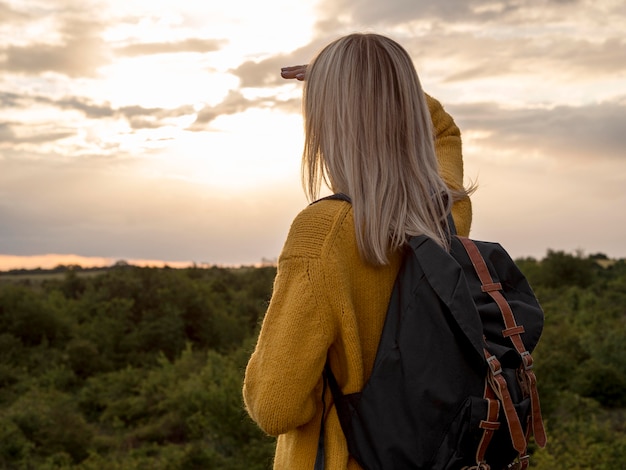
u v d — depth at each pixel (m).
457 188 1.52
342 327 1.17
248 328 48.12
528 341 1.22
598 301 40.91
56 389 33.22
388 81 1.25
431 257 1.18
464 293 1.15
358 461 1.18
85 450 22.70
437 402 1.12
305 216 1.21
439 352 1.14
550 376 21.41
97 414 29.55
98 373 36.44
